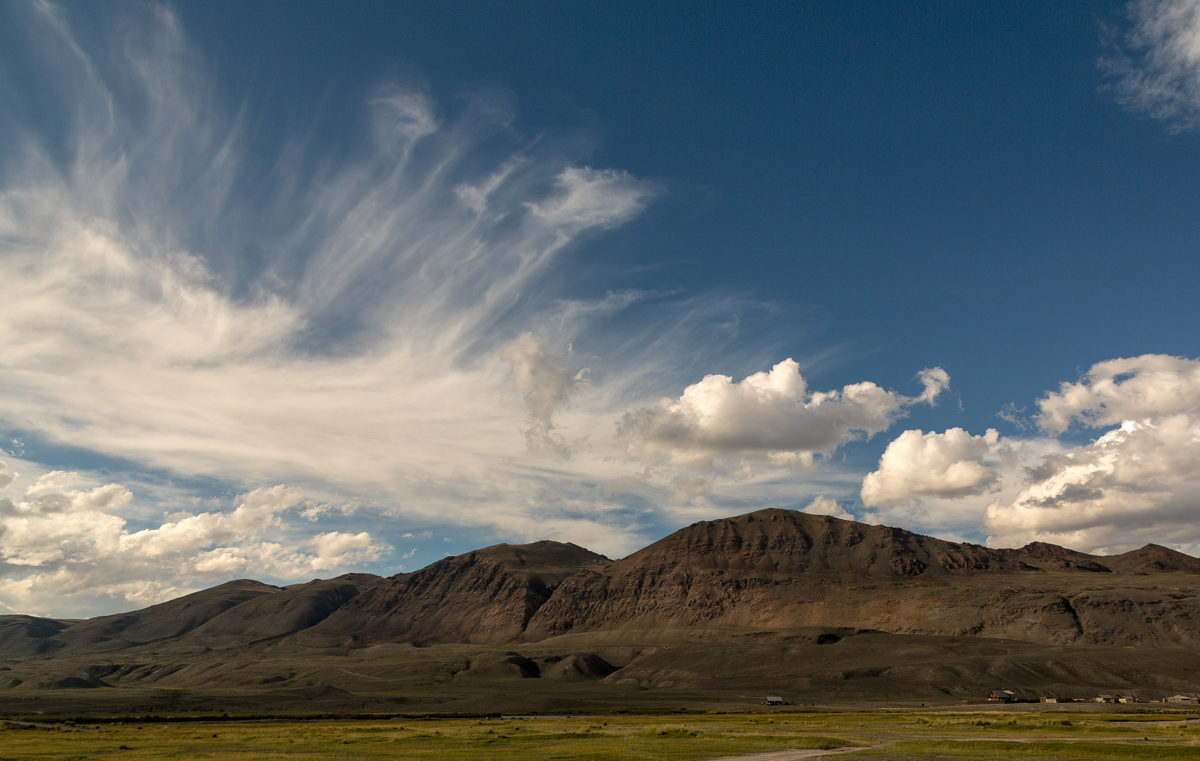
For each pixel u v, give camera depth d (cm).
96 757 10488
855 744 10850
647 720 19612
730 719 19350
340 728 17312
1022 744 10206
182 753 10950
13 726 19625
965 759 8975
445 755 10006
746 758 9288
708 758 9344
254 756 10138
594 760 9256
